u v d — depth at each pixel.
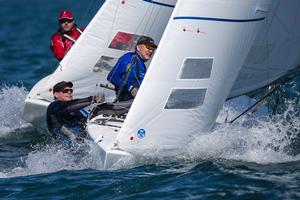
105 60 42.44
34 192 28.83
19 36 106.62
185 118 32.34
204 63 32.03
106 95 42.81
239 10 31.95
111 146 31.64
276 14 36.78
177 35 31.34
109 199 27.41
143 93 31.39
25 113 42.03
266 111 38.62
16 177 31.25
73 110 37.22
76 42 41.94
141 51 37.31
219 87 32.81
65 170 31.88
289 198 26.47
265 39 37.03
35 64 73.38
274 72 38.16
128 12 41.34
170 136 32.31
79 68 42.25
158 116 31.78
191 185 28.38
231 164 31.41
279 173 29.91
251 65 37.34
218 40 31.98
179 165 31.45
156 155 32.12
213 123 33.62
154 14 41.28
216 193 27.27
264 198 26.53
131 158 31.45
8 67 71.06
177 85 31.72
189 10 31.25
